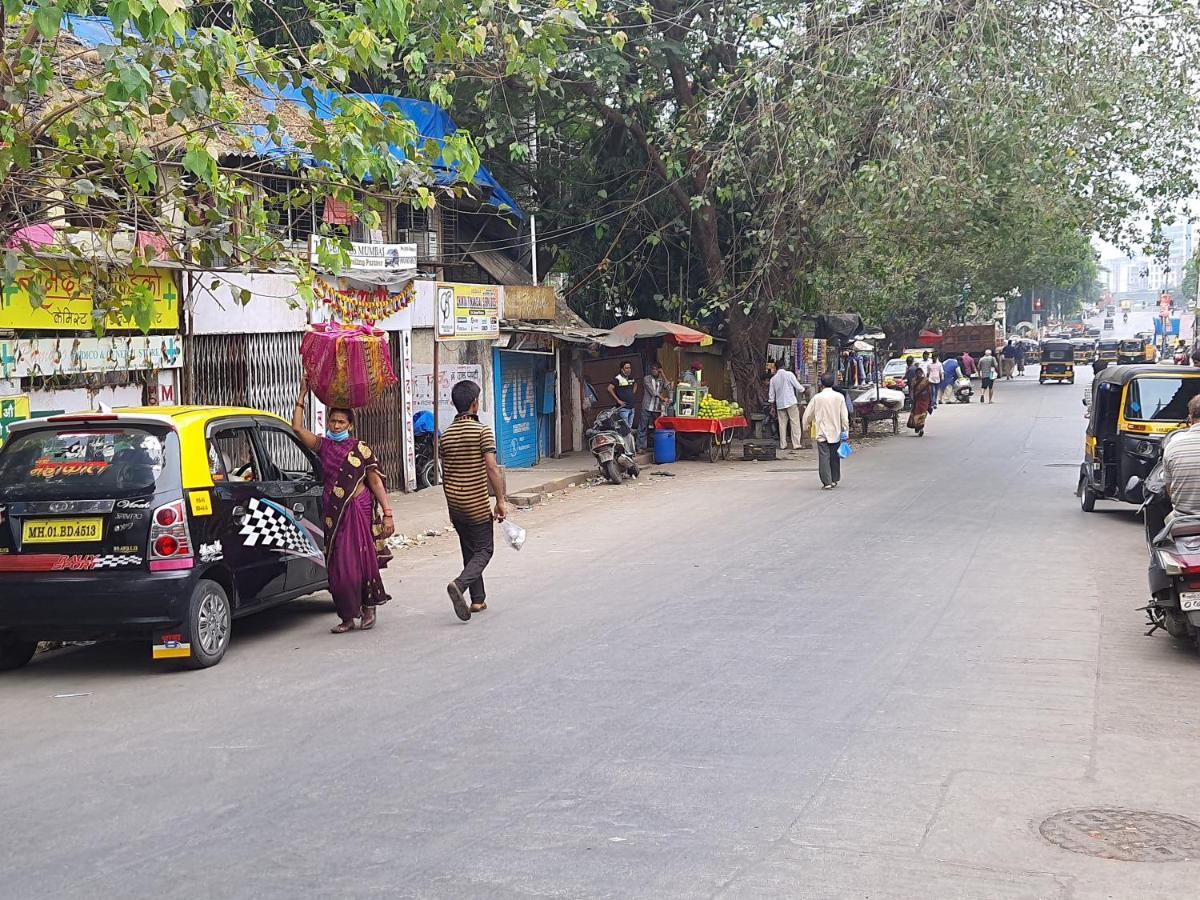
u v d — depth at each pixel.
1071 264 61.03
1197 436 8.43
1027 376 80.19
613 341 23.12
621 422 21.70
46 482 8.11
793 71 20.55
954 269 57.16
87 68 10.50
